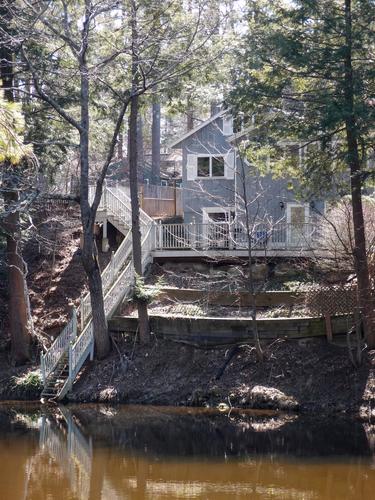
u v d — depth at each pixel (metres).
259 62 20.59
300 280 26.36
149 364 24.19
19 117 7.52
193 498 13.36
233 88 21.97
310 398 20.95
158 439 18.22
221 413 21.14
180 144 35.94
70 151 26.91
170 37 22.73
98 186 24.33
